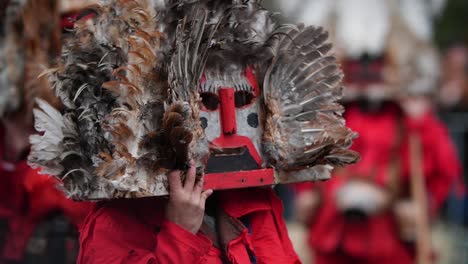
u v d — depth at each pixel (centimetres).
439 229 2523
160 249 909
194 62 919
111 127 878
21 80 1145
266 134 966
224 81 955
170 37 907
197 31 914
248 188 988
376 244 1741
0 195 1225
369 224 1744
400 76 1775
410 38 1794
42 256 1225
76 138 895
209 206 980
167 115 875
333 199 1739
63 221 1218
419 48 1800
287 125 973
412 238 1747
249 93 967
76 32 912
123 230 928
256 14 952
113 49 896
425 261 1725
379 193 1730
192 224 915
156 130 891
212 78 952
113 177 874
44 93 1075
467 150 2416
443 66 2458
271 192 1006
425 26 1817
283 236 1000
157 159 891
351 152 975
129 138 882
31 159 891
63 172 895
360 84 1769
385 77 1775
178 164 902
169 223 911
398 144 1755
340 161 978
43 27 1123
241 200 977
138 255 921
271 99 969
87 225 930
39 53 1122
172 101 891
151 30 906
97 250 920
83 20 932
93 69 898
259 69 971
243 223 987
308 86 982
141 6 908
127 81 883
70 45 906
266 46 957
